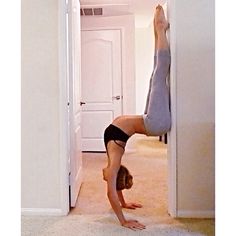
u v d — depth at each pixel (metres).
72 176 3.27
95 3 5.53
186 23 2.95
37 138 3.11
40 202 3.14
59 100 3.07
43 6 3.04
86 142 6.36
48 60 3.06
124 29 6.15
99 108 6.28
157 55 2.99
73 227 2.81
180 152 3.02
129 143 6.24
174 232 2.68
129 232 2.69
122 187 3.10
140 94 8.27
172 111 3.00
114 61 6.20
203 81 2.97
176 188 3.03
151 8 5.97
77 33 3.78
